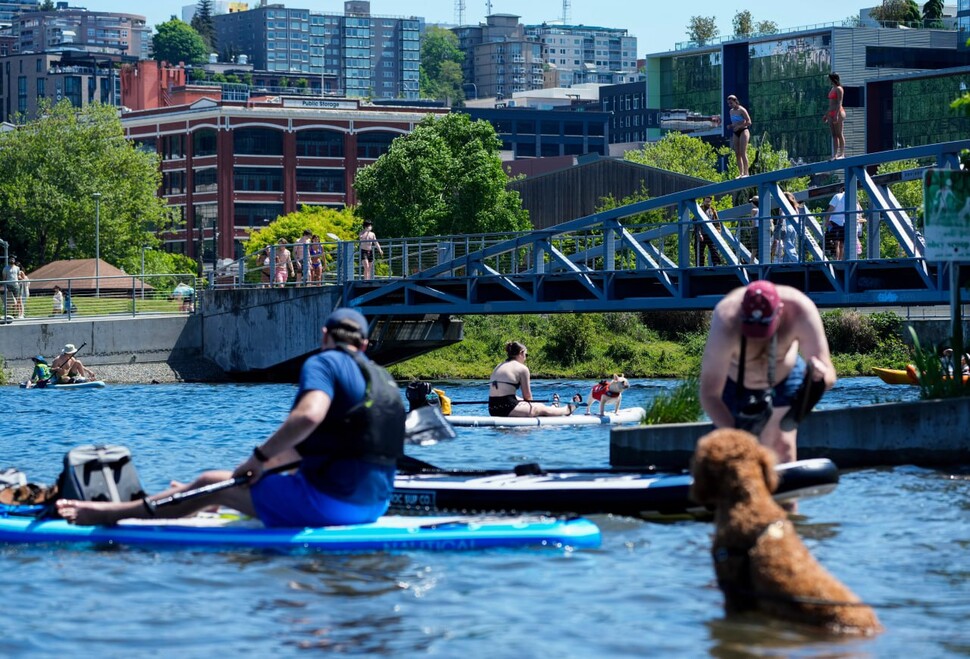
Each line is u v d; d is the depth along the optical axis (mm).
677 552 11195
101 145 103375
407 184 85500
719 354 12156
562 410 25594
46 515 12102
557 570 10469
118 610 9359
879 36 156375
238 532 11281
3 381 45500
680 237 36562
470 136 87438
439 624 8852
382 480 11508
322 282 48438
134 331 48938
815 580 8164
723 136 153500
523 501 13250
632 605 9266
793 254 35344
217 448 21906
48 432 25484
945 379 18234
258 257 51750
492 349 55188
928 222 18469
